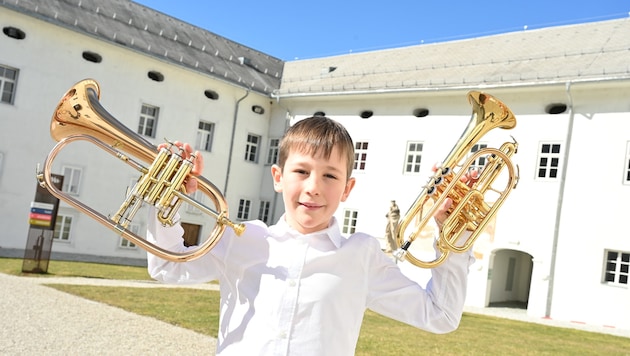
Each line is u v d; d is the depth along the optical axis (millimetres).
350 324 2057
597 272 17828
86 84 2082
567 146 18922
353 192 23922
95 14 24016
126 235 2049
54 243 21719
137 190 2061
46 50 21328
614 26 22469
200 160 2080
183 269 2180
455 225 2260
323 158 2025
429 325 2182
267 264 2078
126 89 23438
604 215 17984
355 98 24781
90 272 16000
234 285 2117
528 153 19688
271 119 28328
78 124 2109
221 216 2055
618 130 18109
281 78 30594
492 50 24250
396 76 25016
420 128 22594
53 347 6531
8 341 6562
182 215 24516
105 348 6742
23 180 20781
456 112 21734
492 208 2279
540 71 20328
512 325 14062
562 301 18266
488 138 20422
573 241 18406
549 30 24297
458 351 8742
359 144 24438
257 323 1999
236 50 30656
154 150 2109
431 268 2234
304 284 2016
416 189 22266
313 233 2084
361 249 2119
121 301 10578
